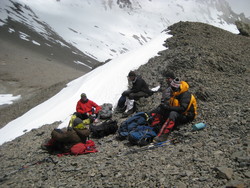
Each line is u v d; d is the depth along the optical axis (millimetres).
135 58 19828
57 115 15891
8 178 7105
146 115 9062
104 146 8672
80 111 12195
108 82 17344
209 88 11391
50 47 159750
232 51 18438
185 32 23250
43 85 71750
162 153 6746
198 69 14172
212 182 4691
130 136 8078
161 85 13422
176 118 8117
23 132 15531
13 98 59000
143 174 5570
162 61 17281
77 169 6680
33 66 93750
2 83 69438
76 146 8234
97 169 6426
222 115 8547
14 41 133750
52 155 8688
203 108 9523
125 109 12531
